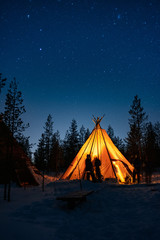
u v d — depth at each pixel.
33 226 2.92
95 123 12.98
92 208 4.31
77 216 3.66
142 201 4.73
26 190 7.51
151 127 29.36
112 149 11.88
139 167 10.03
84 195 4.38
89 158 9.70
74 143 37.38
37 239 2.47
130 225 3.06
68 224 3.15
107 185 7.91
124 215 3.69
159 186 6.95
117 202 4.86
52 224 3.11
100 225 3.12
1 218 3.21
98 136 12.21
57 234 2.68
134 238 2.55
